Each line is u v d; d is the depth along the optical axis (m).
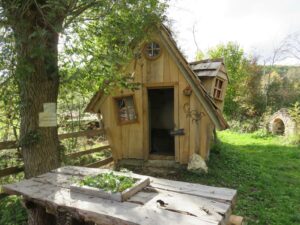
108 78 4.48
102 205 2.27
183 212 2.09
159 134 10.80
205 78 8.25
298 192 5.96
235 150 10.90
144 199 2.38
